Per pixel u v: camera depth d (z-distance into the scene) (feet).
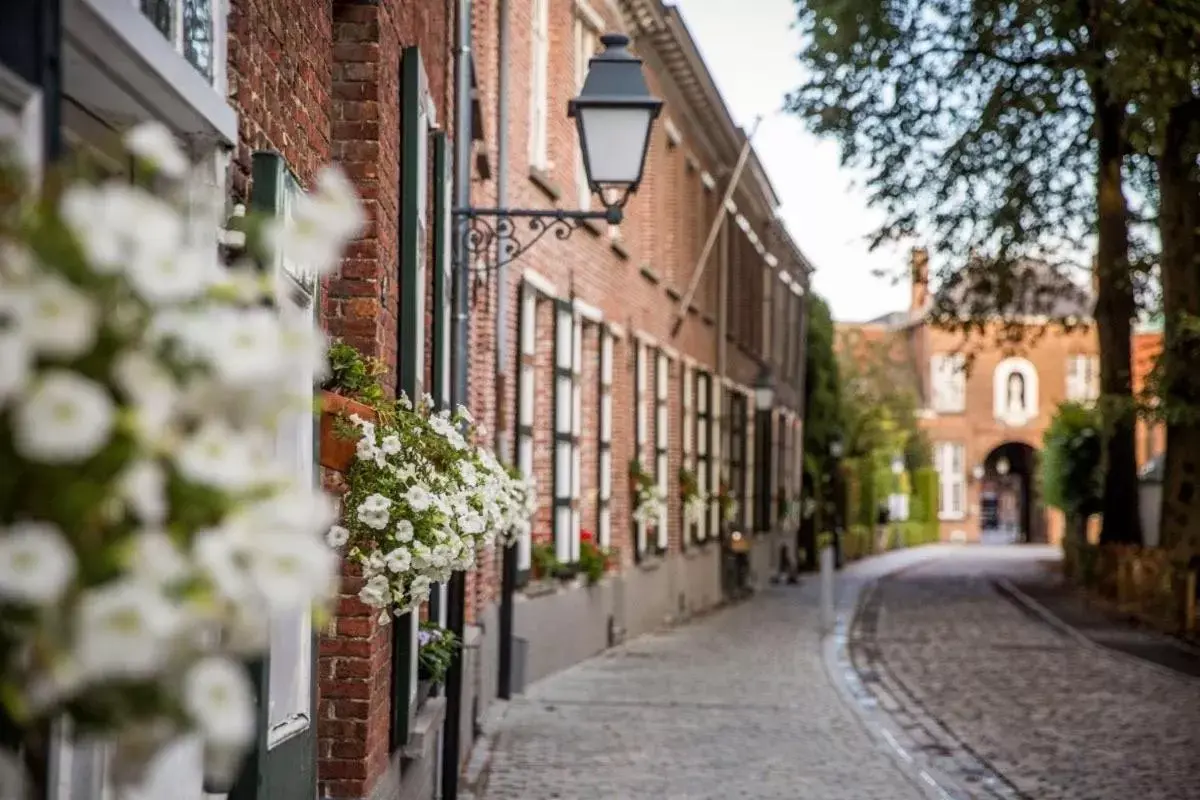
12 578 7.23
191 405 8.09
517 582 57.98
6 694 7.48
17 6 10.83
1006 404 286.66
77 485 7.56
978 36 91.04
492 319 53.98
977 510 286.87
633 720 50.01
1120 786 39.68
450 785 35.91
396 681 28.96
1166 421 86.12
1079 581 127.13
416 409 26.63
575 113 37.47
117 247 7.84
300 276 19.56
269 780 18.39
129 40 12.94
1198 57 74.49
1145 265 89.10
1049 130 99.35
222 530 7.88
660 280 89.40
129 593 7.36
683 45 87.20
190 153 16.57
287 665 20.16
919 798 37.22
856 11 89.25
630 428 82.43
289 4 21.16
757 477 135.54
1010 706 55.47
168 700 7.72
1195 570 86.02
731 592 116.67
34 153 10.89
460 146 40.60
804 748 44.70
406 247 30.14
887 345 254.88
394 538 23.08
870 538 214.69
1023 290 105.70
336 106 26.50
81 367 7.75
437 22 39.63
